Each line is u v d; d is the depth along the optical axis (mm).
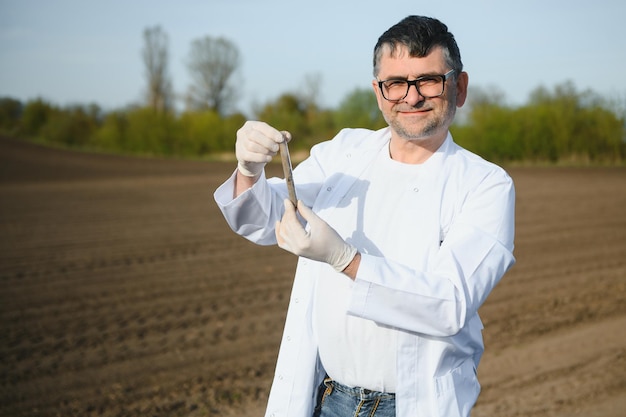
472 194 2178
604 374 5551
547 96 41719
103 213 15453
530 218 14492
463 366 2256
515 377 5574
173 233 12609
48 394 5230
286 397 2340
